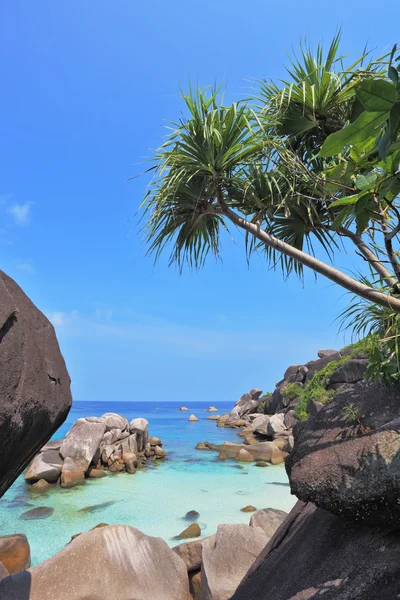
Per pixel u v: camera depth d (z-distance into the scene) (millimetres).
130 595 3600
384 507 2018
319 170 3793
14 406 1671
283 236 4051
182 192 3746
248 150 3535
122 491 10547
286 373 24312
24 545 5715
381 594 1863
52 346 2154
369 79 1463
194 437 21984
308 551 2648
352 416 2555
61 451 12219
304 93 3574
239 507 9148
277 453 14961
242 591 3057
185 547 4730
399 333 2516
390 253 2316
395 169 1851
